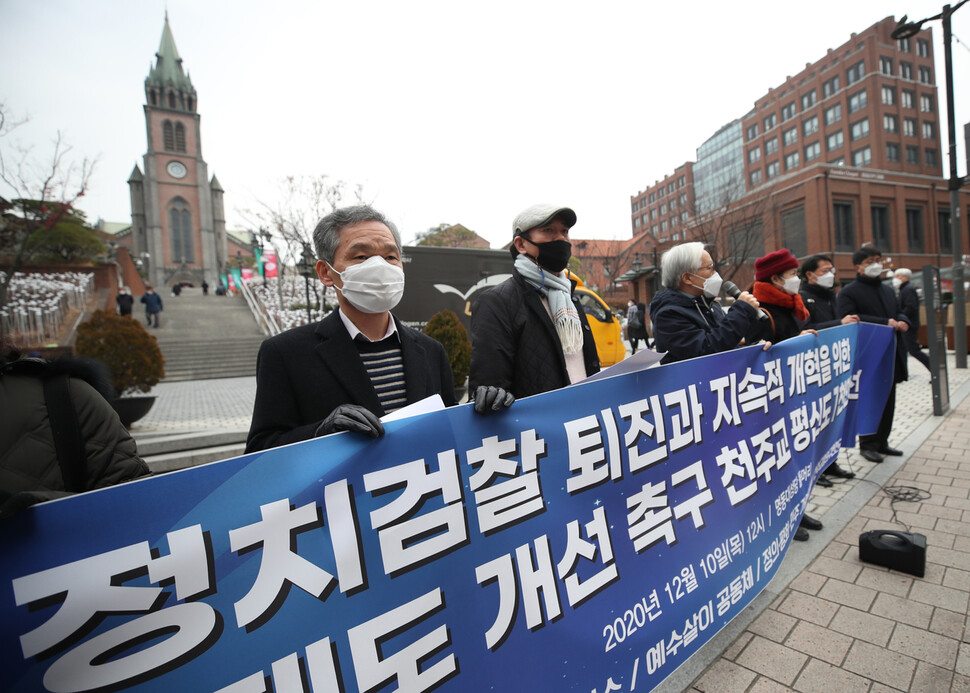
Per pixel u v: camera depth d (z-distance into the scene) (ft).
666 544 5.45
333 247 5.23
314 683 3.18
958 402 19.70
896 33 28.96
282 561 3.20
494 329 6.64
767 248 100.17
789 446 7.92
